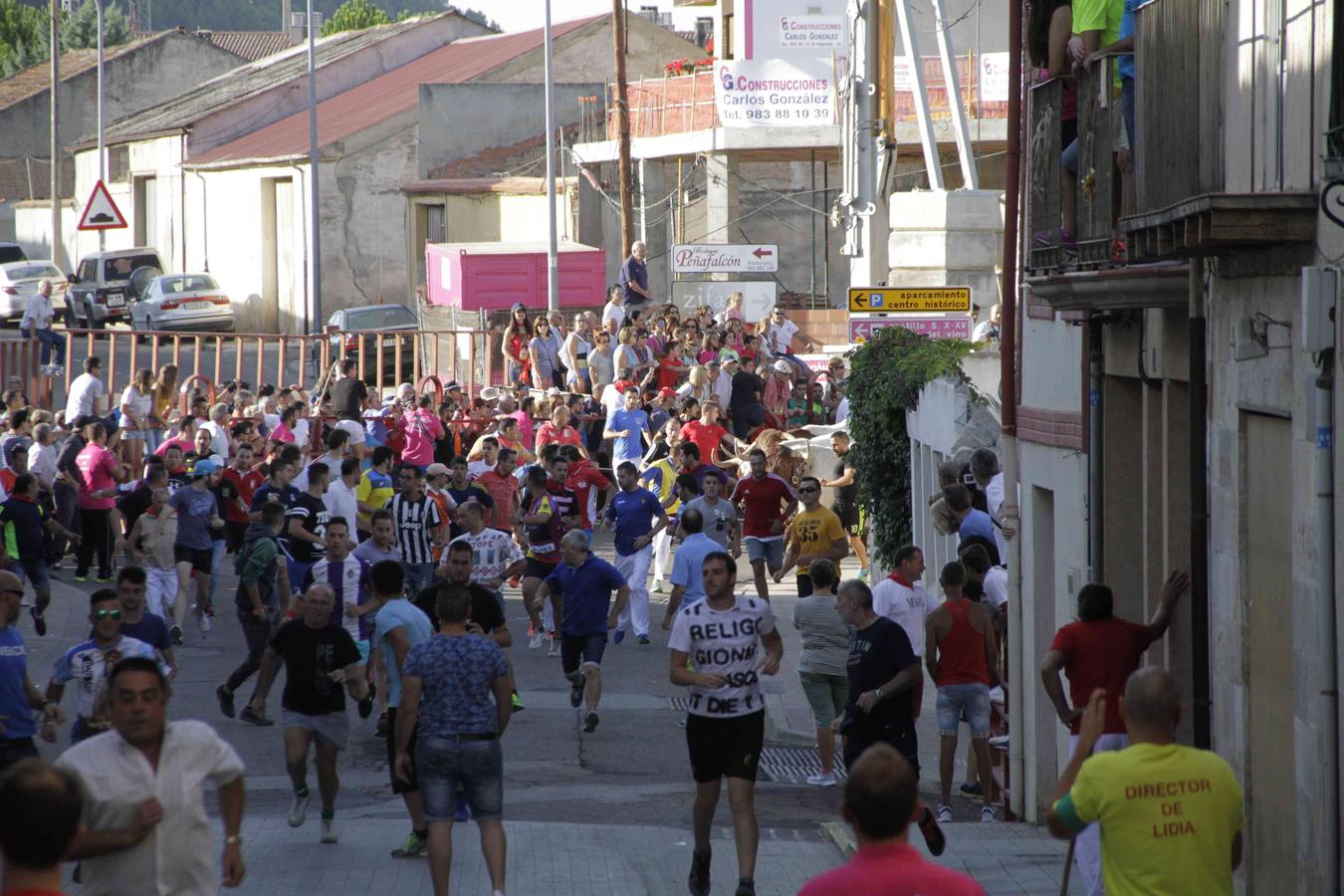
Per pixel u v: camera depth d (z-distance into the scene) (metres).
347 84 184.12
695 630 27.42
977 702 34.91
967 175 75.00
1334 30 19.41
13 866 13.73
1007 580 38.09
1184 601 27.72
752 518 57.78
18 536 51.50
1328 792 19.66
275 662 31.88
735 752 27.36
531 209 137.00
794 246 127.50
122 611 31.39
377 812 35.12
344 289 150.25
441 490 56.72
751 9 115.62
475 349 99.94
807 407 86.25
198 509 54.84
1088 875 23.47
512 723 45.19
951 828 33.25
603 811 35.97
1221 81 23.80
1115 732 24.94
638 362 86.62
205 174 170.25
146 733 18.38
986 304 70.75
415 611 31.55
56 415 76.62
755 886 28.62
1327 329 19.52
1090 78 28.42
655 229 125.94
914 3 110.44
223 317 140.50
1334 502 19.70
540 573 54.94
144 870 18.27
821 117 113.62
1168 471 28.30
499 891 25.86
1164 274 26.25
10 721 28.39
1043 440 35.53
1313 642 20.47
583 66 155.62
